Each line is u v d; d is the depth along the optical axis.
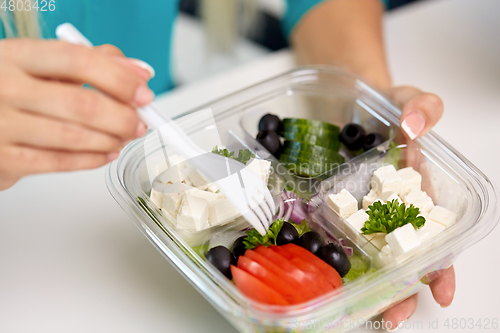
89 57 0.46
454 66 0.69
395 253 0.51
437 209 0.53
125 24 0.72
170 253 0.51
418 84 0.67
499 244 0.57
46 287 0.55
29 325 0.53
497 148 0.62
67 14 0.69
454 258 0.52
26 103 0.46
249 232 0.52
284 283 0.49
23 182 0.61
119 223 0.59
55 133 0.46
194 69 0.83
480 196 0.53
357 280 0.49
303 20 0.72
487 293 0.54
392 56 0.71
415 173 0.55
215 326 0.53
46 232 0.58
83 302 0.54
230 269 0.51
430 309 0.54
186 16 0.86
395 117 0.59
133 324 0.53
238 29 0.86
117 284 0.55
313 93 0.62
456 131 0.63
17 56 0.45
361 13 0.71
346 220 0.53
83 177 0.62
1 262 0.56
